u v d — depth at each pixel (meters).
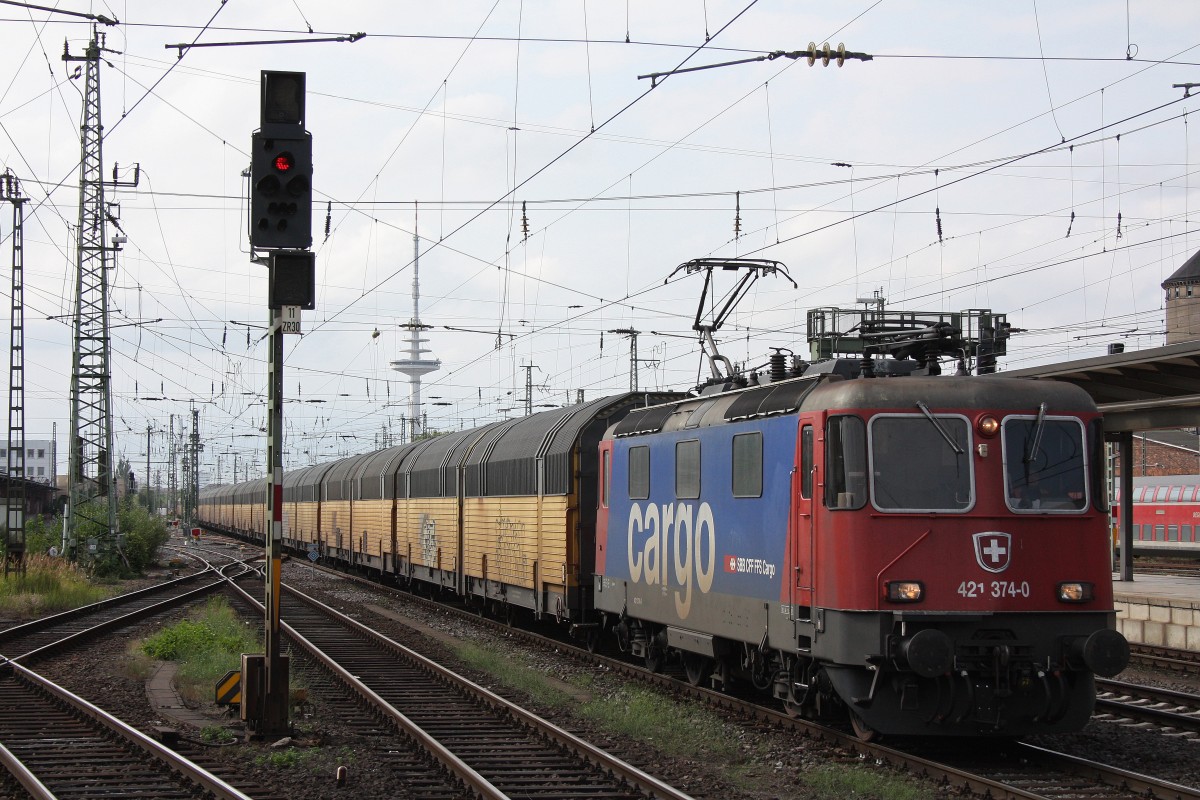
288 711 13.54
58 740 13.05
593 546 21.94
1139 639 23.70
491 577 26.81
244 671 13.28
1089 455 12.65
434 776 11.57
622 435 19.22
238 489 84.50
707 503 15.79
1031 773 11.71
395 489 37.19
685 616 16.48
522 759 12.32
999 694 11.92
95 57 39.81
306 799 10.50
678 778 11.49
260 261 13.27
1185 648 22.44
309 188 13.09
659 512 17.50
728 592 15.07
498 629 26.62
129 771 11.44
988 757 12.50
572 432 22.30
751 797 10.80
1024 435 12.55
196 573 46.44
